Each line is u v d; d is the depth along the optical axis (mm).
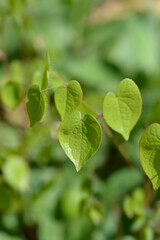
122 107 413
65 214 623
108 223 622
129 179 645
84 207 561
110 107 414
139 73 894
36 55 832
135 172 651
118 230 600
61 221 631
